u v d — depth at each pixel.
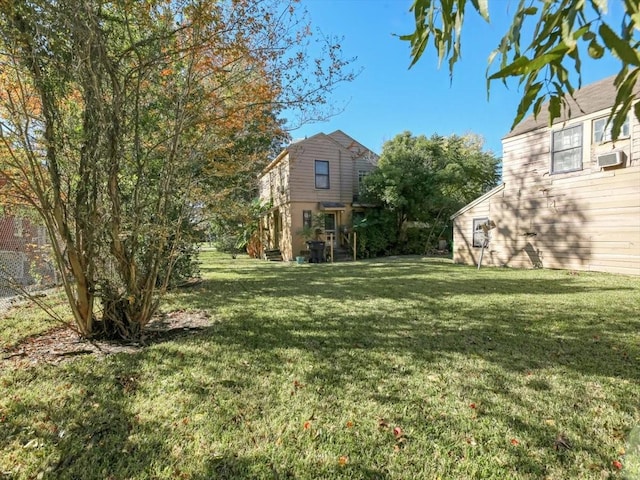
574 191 8.74
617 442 1.87
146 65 3.29
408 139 17.86
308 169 15.02
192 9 3.17
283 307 5.14
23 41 2.76
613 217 7.99
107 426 2.08
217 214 5.17
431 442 1.91
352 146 17.66
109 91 3.32
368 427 2.05
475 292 6.22
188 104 3.73
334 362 3.01
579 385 2.54
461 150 19.58
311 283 7.59
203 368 2.90
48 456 1.82
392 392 2.47
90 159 3.19
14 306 5.16
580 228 8.65
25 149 3.09
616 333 3.72
